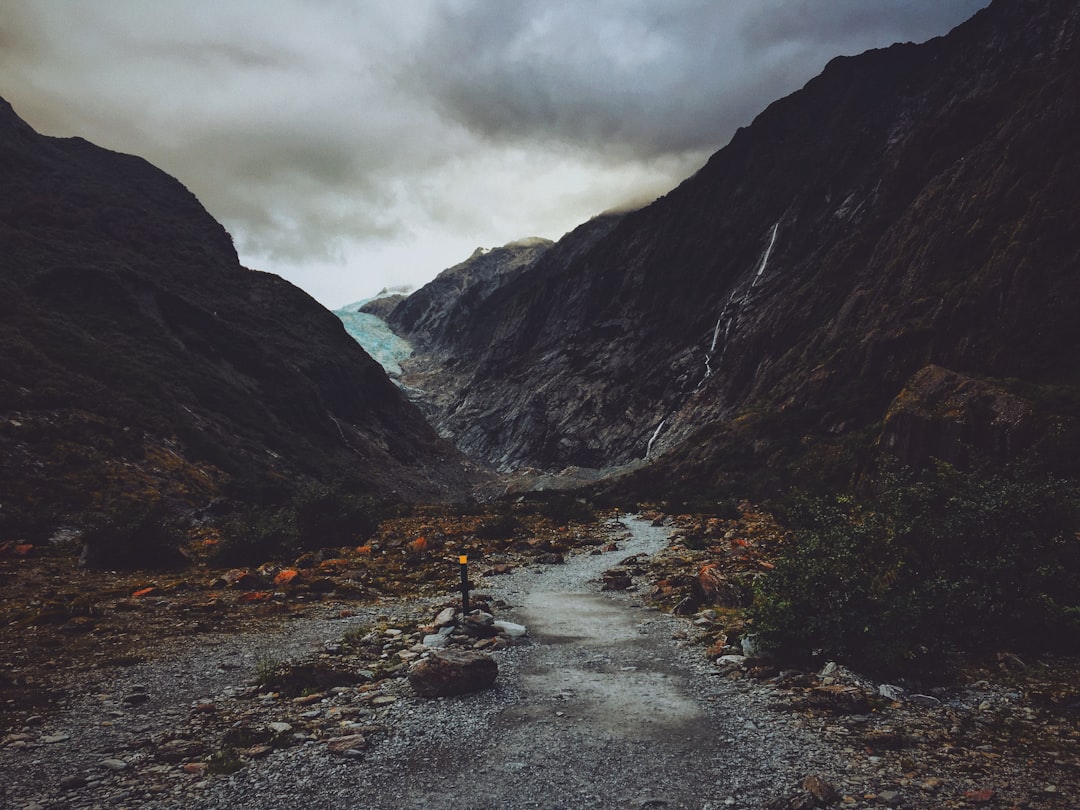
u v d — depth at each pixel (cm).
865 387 5225
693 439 6334
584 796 540
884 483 1108
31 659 1000
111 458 4072
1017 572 887
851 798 510
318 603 1473
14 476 3212
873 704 700
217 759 619
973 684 757
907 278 5812
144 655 1036
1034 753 577
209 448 5397
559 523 3244
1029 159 5256
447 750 643
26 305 6366
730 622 1171
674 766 591
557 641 1108
